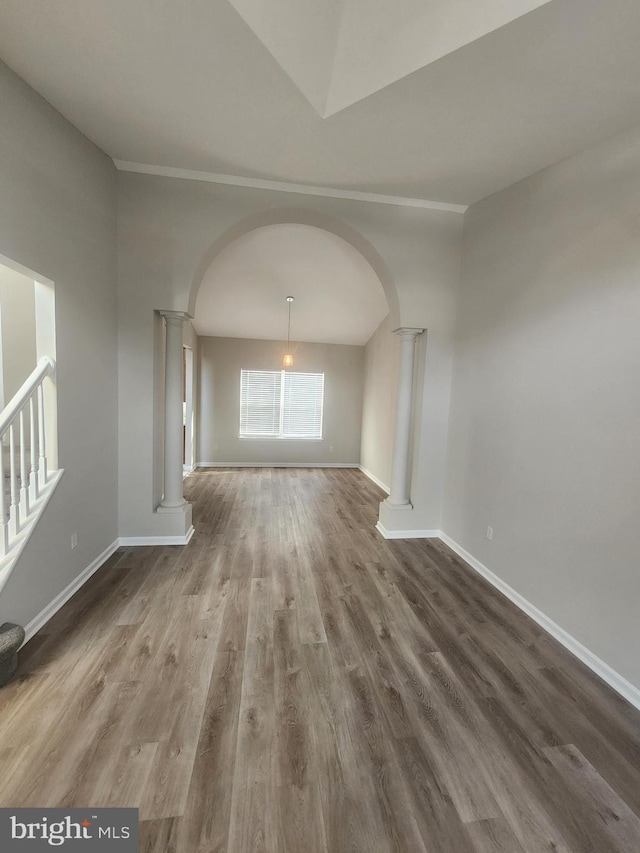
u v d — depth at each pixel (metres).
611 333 2.05
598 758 1.57
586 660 2.13
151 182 3.07
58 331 2.40
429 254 3.54
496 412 3.02
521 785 1.45
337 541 3.75
